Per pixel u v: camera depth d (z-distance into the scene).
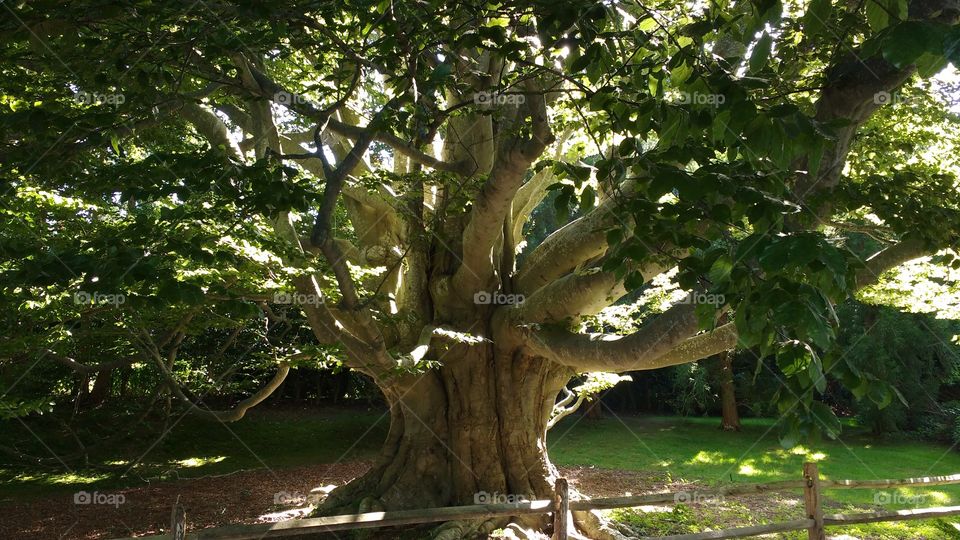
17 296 4.82
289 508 9.99
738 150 2.59
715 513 8.86
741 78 2.32
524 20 3.87
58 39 3.98
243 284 5.93
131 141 6.53
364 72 5.20
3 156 3.88
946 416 17.45
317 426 18.42
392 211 8.63
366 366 7.19
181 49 4.11
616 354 6.42
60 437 13.28
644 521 8.20
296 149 8.63
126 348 8.35
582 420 21.73
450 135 8.07
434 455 8.43
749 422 21.75
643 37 3.13
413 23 3.80
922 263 8.25
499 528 7.64
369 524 4.00
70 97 4.64
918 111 6.92
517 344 8.26
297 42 4.36
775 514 8.89
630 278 2.72
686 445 17.48
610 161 2.90
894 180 5.40
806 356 1.89
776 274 1.88
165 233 4.11
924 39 1.52
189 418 17.05
